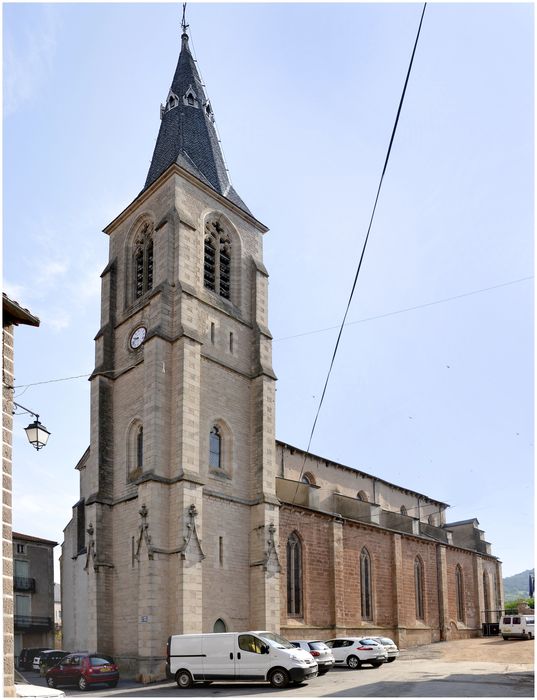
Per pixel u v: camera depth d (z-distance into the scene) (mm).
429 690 22984
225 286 42469
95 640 34031
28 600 59125
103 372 39844
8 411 16906
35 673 41969
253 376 41219
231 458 38219
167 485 34312
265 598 36062
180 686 27562
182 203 40438
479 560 65750
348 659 34344
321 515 44062
